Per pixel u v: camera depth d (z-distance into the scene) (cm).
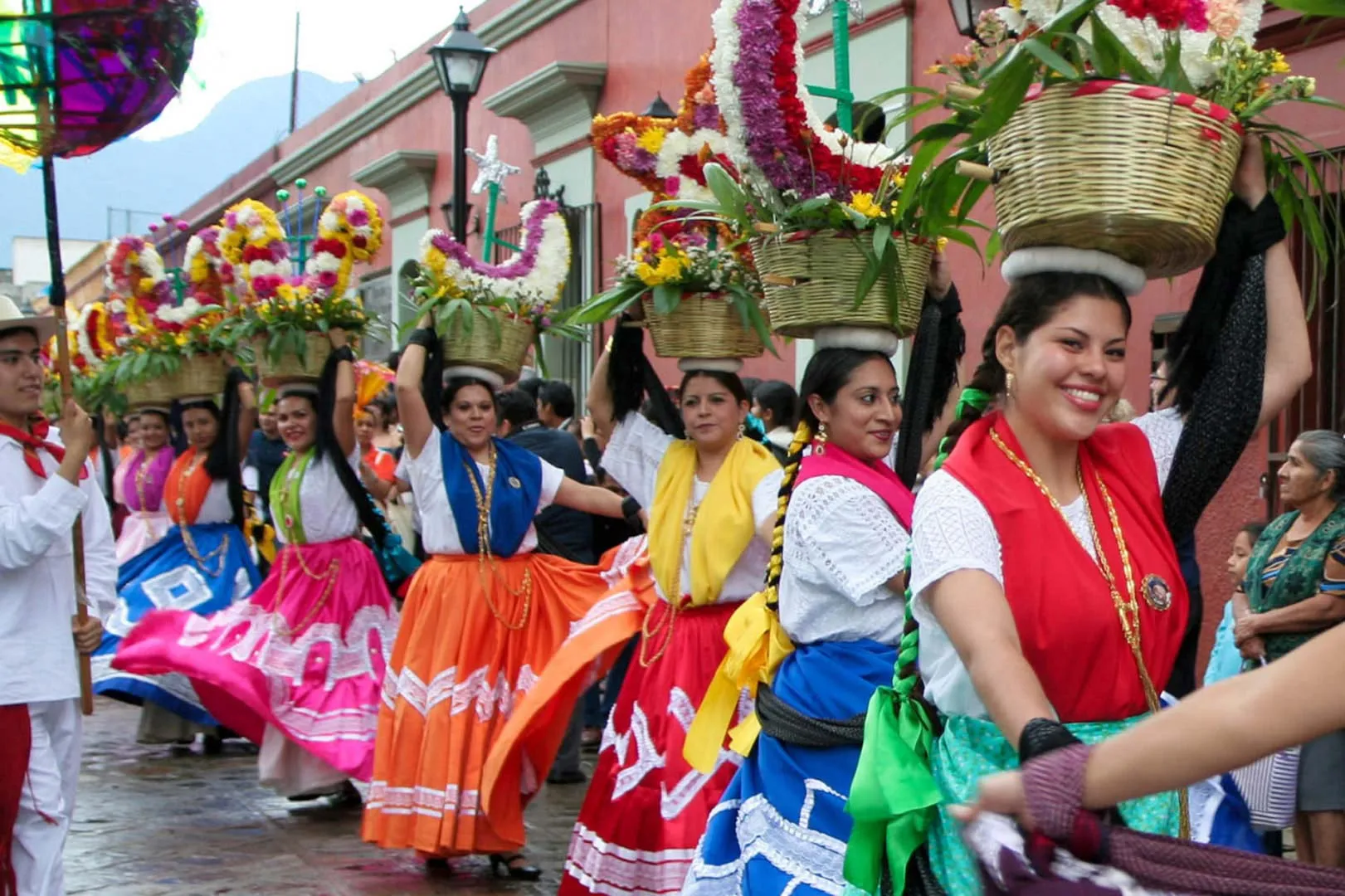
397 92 1694
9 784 454
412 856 612
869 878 278
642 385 535
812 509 349
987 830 198
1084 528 258
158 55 447
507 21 1428
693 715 470
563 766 750
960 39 828
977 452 260
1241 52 261
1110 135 245
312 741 675
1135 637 251
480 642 581
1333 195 634
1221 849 190
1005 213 260
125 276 885
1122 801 183
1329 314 649
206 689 720
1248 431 274
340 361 705
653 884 473
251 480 988
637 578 524
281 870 589
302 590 702
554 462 751
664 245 483
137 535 991
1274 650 488
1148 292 723
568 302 1295
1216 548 706
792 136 381
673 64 1138
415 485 597
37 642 461
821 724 345
